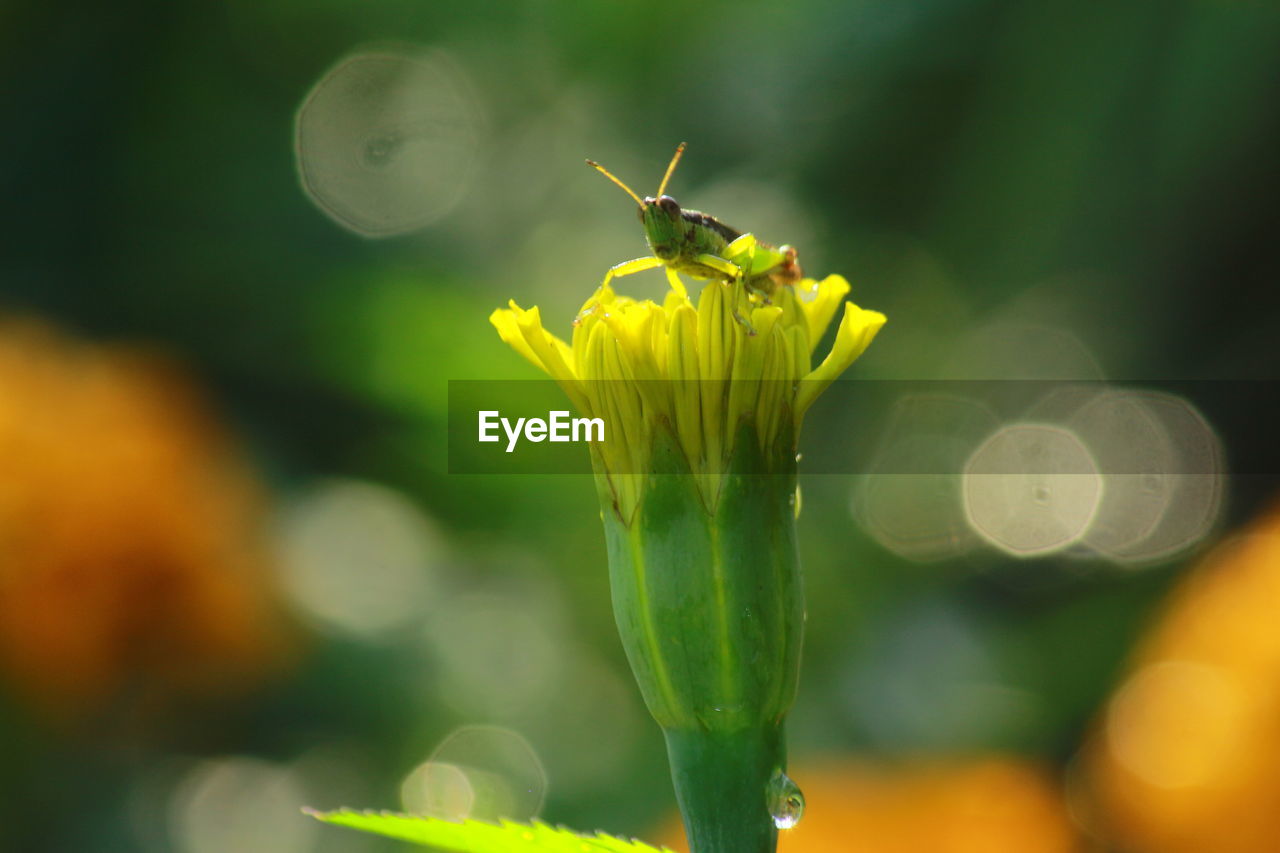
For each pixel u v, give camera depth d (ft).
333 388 1.52
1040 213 1.43
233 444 1.48
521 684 1.41
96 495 1.22
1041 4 1.39
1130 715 1.17
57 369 1.33
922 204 1.54
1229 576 1.14
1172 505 1.59
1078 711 1.38
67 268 1.72
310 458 1.57
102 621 1.22
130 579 1.24
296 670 1.39
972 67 1.44
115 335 1.68
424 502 1.47
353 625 1.42
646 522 0.89
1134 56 1.35
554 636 1.42
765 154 1.65
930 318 1.60
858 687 1.36
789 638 0.89
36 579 1.20
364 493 1.49
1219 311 1.55
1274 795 1.10
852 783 1.18
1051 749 1.36
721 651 0.89
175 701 1.31
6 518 1.19
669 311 0.91
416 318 1.39
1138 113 1.36
